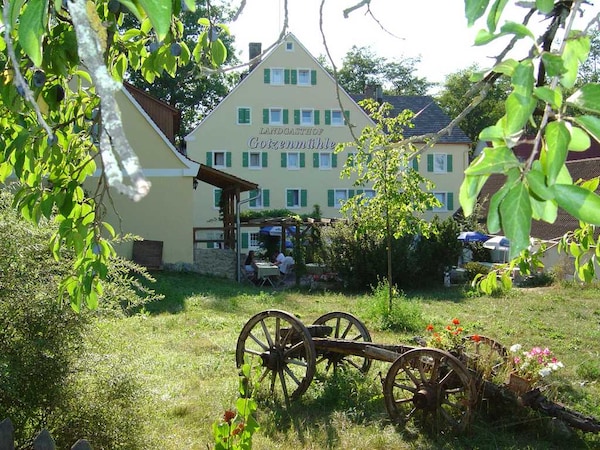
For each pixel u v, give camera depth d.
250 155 39.44
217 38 2.97
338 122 40.00
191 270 23.53
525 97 1.19
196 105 47.84
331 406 7.89
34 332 4.74
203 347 11.01
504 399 7.05
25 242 4.68
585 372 9.65
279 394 8.20
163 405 6.39
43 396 4.72
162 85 43.44
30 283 4.76
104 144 0.96
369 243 22.25
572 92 1.24
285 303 18.12
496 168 1.21
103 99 0.98
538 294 20.67
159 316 14.52
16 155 2.64
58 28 2.41
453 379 7.17
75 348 4.95
